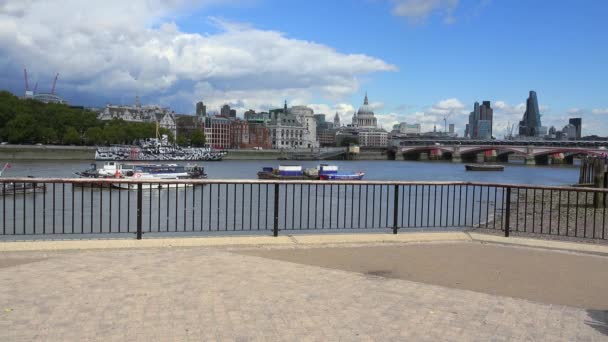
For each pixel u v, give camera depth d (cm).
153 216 4334
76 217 4334
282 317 848
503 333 813
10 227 3622
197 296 947
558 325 856
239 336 761
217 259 1254
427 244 1518
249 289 1000
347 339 764
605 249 1495
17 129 17550
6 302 893
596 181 4225
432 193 7356
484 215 4178
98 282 1027
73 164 15238
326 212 4456
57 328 776
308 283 1057
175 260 1234
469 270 1219
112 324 797
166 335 757
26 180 1512
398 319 859
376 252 1391
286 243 1463
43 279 1044
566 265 1293
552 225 2842
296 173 12119
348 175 12288
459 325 842
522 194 5950
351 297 970
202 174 10369
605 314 919
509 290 1059
